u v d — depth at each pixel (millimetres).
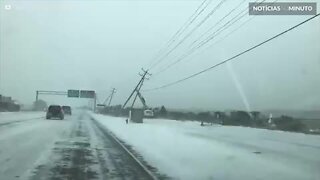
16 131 34594
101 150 21797
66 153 19750
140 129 44250
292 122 52531
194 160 18062
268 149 24016
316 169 16094
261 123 60156
